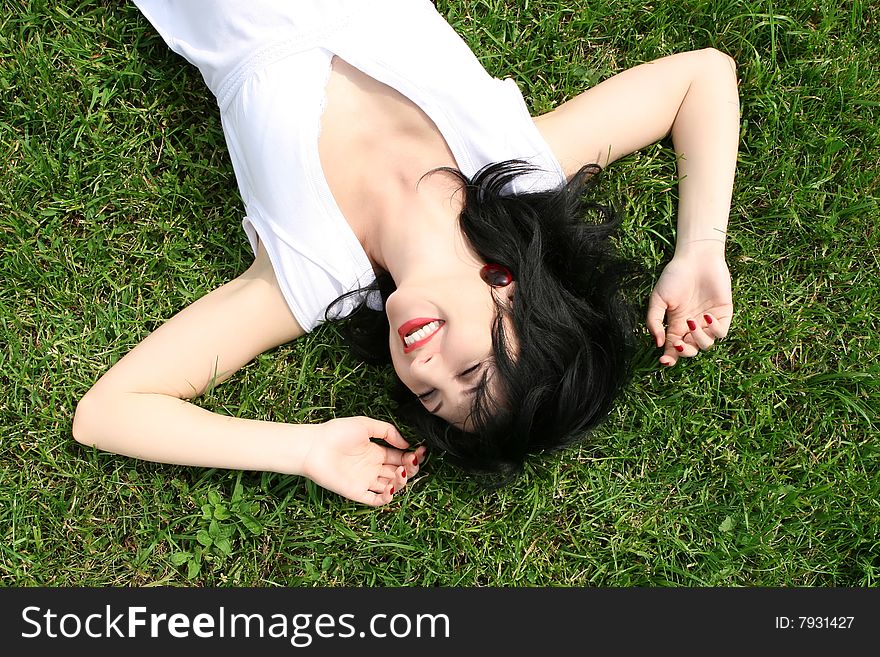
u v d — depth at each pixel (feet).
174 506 6.79
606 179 6.92
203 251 6.97
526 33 7.11
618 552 6.93
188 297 6.89
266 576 6.86
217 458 6.03
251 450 6.03
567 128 6.14
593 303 5.75
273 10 5.78
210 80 6.22
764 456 7.01
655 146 6.94
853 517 6.93
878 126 7.04
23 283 6.84
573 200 5.87
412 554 6.85
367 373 6.86
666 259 6.97
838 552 6.99
